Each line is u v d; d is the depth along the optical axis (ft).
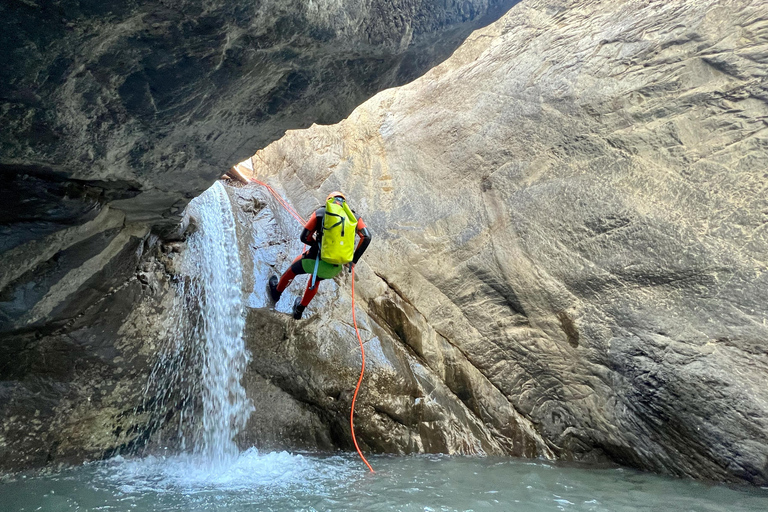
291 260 19.86
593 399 15.81
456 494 11.80
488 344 17.99
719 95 14.07
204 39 7.95
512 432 17.01
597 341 15.53
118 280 13.35
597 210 15.76
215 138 10.69
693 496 12.04
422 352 18.62
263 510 10.34
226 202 19.99
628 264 15.01
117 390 13.89
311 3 8.41
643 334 14.60
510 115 18.61
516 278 17.38
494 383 17.80
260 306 17.01
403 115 22.68
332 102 11.30
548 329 16.69
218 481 12.58
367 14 9.46
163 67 8.16
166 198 12.45
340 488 12.09
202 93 9.12
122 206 11.78
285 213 23.09
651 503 11.50
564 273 16.26
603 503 11.46
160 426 14.93
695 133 14.38
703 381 13.43
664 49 15.10
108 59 7.60
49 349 12.44
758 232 13.12
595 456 15.97
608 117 15.94
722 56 14.06
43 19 6.56
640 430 14.78
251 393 16.57
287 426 16.58
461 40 11.48
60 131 8.30
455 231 19.27
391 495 11.55
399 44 10.32
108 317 13.30
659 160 14.88
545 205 16.98
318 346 16.81
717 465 13.38
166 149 10.27
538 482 13.15
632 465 15.07
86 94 7.95
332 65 10.08
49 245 10.65
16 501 10.45
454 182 19.92
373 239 21.15
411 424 16.81
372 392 16.65
